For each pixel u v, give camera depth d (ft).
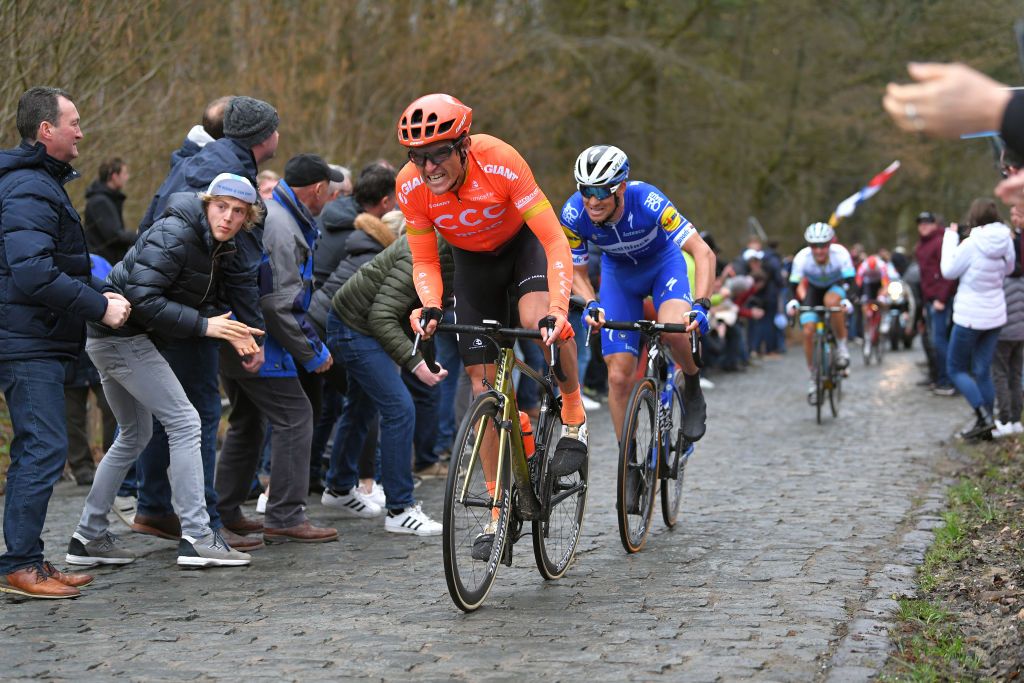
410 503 36.35
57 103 27.37
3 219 26.84
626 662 22.53
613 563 31.35
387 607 27.12
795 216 175.83
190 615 26.48
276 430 34.47
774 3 156.87
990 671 22.35
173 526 34.01
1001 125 11.68
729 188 158.30
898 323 121.80
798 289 66.39
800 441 55.52
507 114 114.21
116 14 56.03
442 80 103.50
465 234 27.30
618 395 34.68
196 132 35.22
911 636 24.32
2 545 33.96
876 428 60.13
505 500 27.17
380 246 38.45
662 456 34.30
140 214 64.64
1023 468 44.88
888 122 161.38
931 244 73.82
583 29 140.05
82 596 28.30
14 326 27.37
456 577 25.39
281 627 25.45
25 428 27.78
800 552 32.14
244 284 31.55
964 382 53.52
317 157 35.78
